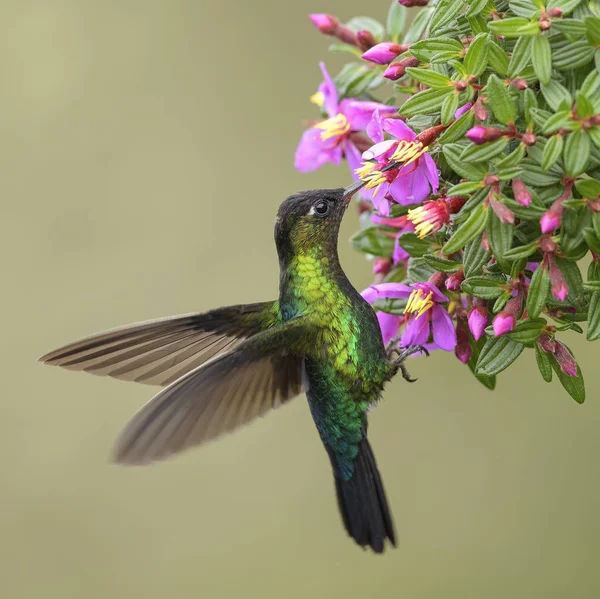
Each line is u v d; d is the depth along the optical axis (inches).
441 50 245.4
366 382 304.0
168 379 300.5
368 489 311.6
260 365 292.5
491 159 232.2
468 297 274.7
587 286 234.1
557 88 225.9
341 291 303.7
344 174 582.2
